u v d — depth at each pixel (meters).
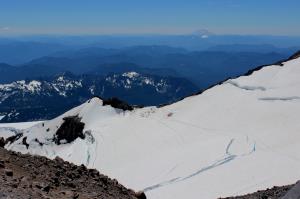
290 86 142.38
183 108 154.75
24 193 14.36
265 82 151.00
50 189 16.89
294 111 122.19
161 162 101.31
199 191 72.50
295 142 96.56
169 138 128.12
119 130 150.00
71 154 142.25
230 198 28.97
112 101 183.88
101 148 137.00
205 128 129.75
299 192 16.61
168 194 74.31
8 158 19.27
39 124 190.75
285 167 76.75
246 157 88.31
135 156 121.75
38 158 21.52
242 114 131.50
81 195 17.64
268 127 114.81
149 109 165.00
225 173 79.38
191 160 96.06
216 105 145.62
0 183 14.65
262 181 71.25
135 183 91.38
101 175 24.08
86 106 185.12
